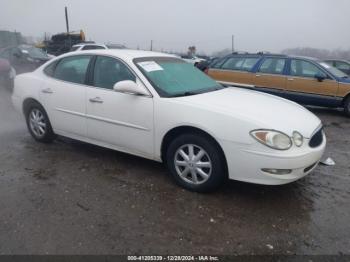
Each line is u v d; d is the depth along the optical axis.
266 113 3.63
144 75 4.11
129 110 4.11
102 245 2.89
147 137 4.04
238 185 4.02
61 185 3.94
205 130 3.57
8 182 4.00
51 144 5.38
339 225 3.26
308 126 3.65
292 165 3.35
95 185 3.96
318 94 8.90
